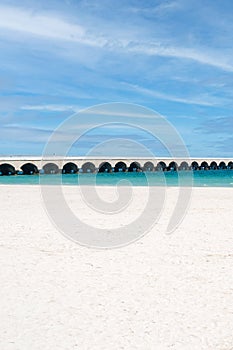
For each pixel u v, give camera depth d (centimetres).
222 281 858
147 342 584
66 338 596
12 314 683
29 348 566
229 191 3144
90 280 868
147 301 743
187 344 578
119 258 1070
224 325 640
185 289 809
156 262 1024
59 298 758
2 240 1291
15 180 5762
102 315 680
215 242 1262
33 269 954
